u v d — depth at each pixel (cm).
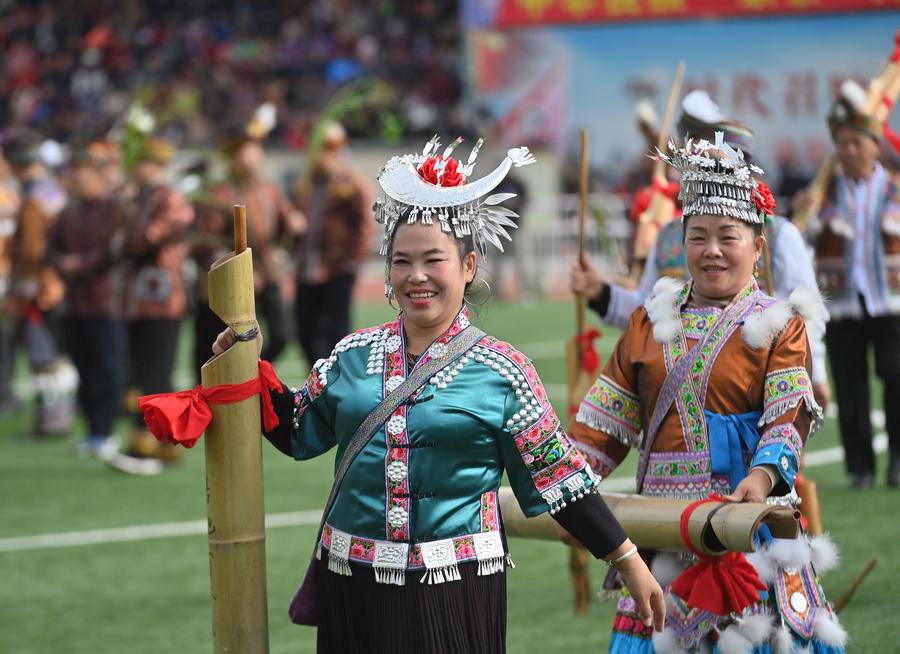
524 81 6675
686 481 1062
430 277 923
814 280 1309
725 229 1063
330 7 8225
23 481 2564
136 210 2634
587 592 1441
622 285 1536
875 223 2122
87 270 2708
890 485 2170
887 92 1950
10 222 3278
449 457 916
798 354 1047
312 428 971
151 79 7694
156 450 2662
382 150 6844
